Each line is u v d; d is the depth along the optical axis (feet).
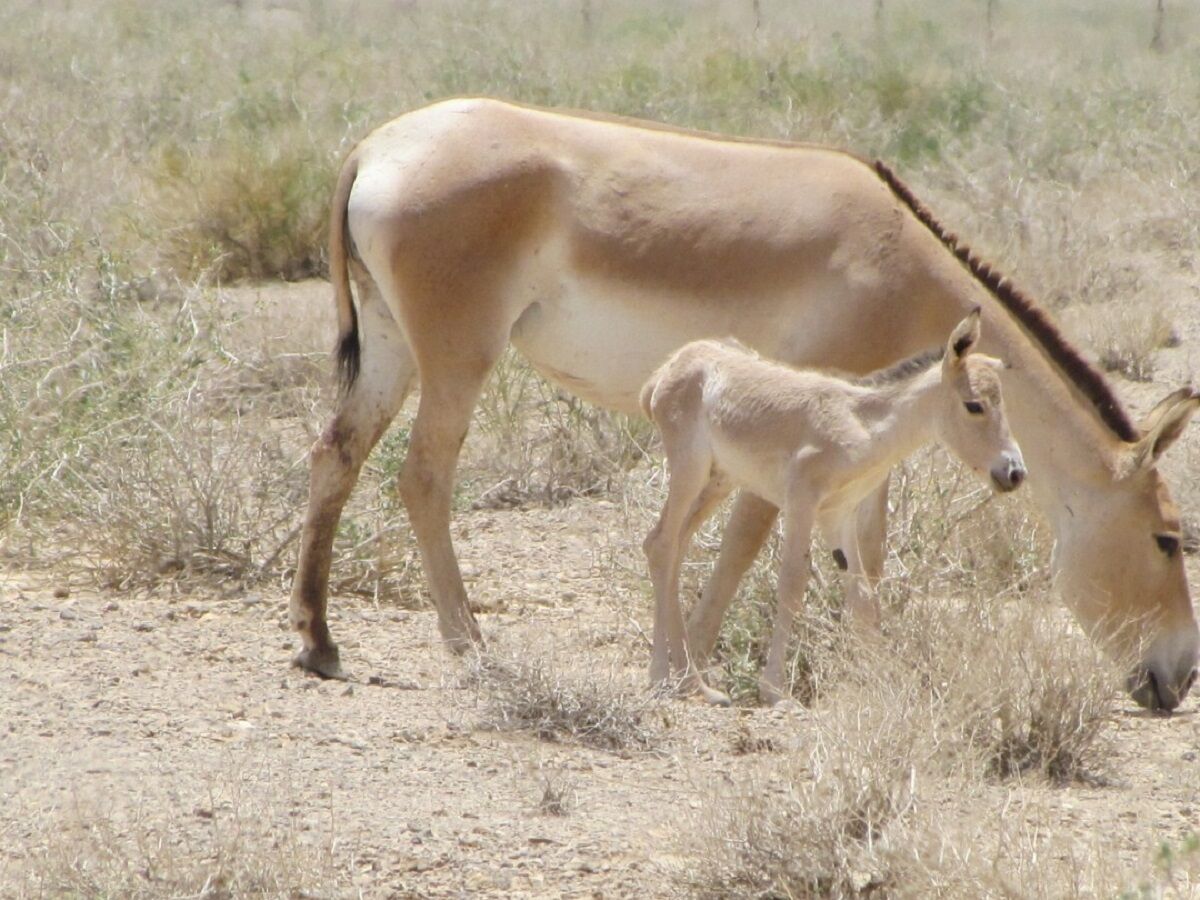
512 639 97.76
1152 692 92.07
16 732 77.71
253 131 246.47
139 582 111.24
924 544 98.89
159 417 119.75
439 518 100.12
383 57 321.52
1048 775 79.46
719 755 80.07
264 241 208.64
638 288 98.27
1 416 121.08
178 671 90.79
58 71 293.43
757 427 87.51
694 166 99.19
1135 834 69.62
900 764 66.64
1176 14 541.75
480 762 77.97
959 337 81.66
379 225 98.48
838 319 95.55
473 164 98.07
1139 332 168.86
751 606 98.27
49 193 191.31
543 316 100.83
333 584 113.39
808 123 255.29
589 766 78.13
